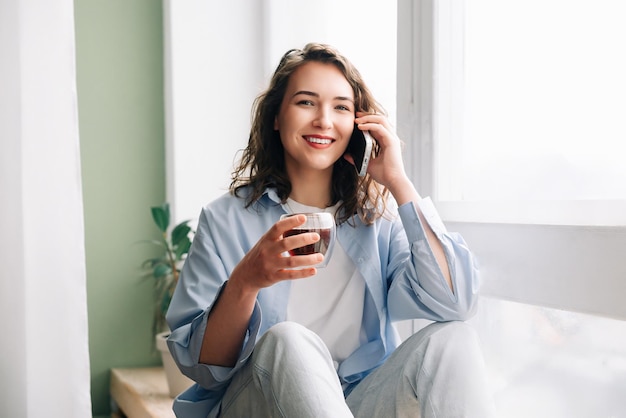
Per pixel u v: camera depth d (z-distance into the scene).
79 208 2.12
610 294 1.47
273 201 1.74
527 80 1.79
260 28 3.15
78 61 3.09
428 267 1.57
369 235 1.73
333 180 1.77
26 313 2.09
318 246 1.41
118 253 3.14
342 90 1.68
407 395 1.47
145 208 3.17
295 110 1.66
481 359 1.46
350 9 2.67
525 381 1.78
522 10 1.81
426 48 2.09
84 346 2.12
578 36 1.63
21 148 2.09
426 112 2.10
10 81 2.12
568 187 1.67
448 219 2.03
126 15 3.15
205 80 3.09
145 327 3.16
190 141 3.07
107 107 3.13
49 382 2.09
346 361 1.68
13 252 2.11
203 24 3.08
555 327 1.68
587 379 1.58
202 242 1.68
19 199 2.11
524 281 1.72
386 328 1.72
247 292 1.43
